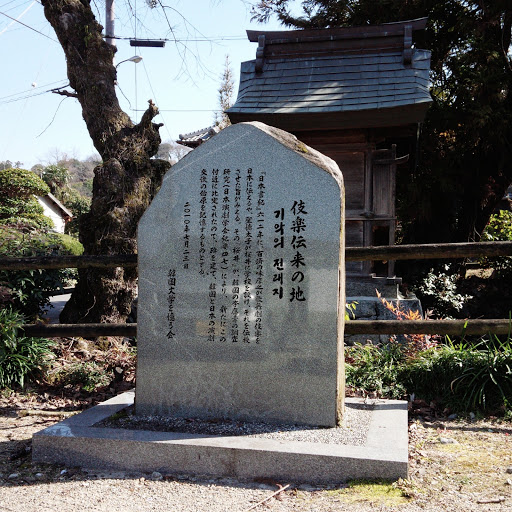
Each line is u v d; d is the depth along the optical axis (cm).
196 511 288
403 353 501
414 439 382
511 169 1120
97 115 753
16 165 3500
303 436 346
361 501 292
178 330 388
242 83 786
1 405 482
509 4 985
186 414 387
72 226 2512
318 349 363
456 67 1141
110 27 1058
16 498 307
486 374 436
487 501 288
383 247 463
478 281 1180
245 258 377
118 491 314
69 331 511
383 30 771
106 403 427
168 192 392
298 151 371
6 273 591
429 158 1102
